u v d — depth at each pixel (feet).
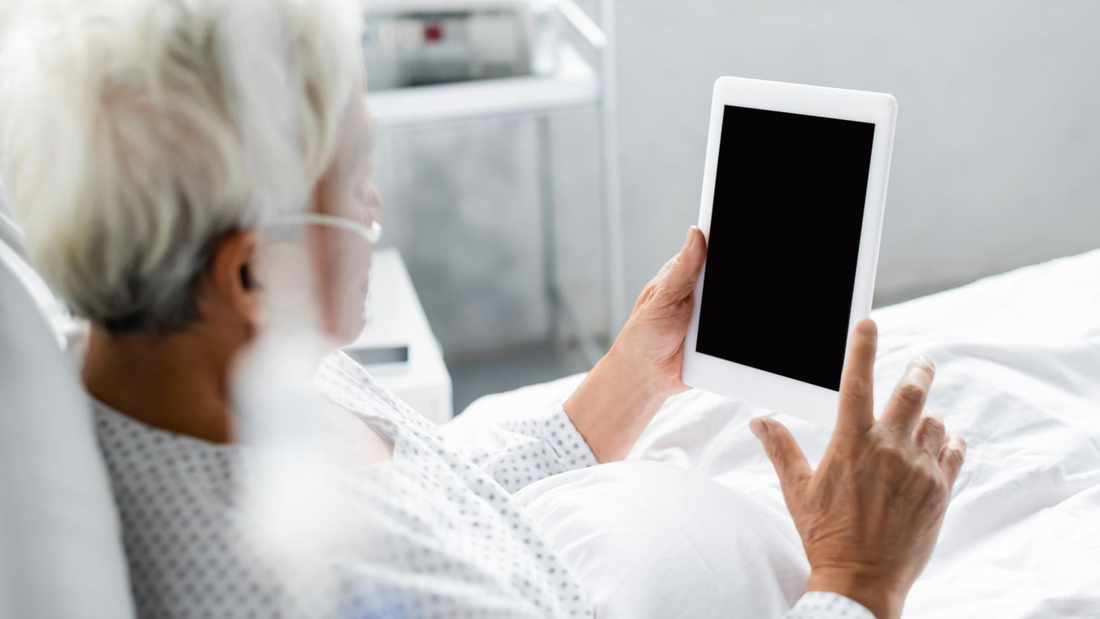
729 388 2.60
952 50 7.95
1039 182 8.55
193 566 1.56
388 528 1.75
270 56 1.52
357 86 1.70
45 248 1.54
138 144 1.47
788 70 7.77
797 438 3.20
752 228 2.53
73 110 1.48
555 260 8.09
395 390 4.41
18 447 1.39
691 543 2.17
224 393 1.69
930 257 8.63
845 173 2.34
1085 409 3.21
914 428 2.06
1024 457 2.91
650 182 7.91
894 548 1.93
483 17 6.19
